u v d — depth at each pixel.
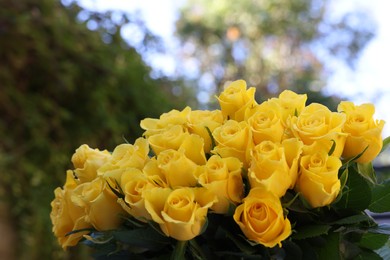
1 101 1.59
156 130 0.75
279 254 0.67
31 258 1.52
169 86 2.13
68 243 0.76
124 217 0.69
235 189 0.66
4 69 1.61
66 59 1.73
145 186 0.66
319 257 0.68
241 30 9.58
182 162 0.67
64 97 1.73
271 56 9.77
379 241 0.71
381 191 0.72
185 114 0.78
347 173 0.68
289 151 0.66
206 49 9.89
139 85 1.88
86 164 0.76
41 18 1.69
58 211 0.78
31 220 1.53
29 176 1.56
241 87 0.75
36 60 1.67
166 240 0.68
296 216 0.68
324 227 0.66
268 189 0.64
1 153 1.51
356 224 0.69
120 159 0.74
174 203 0.65
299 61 9.72
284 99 0.74
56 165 1.66
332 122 0.69
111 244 0.73
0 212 1.49
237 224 0.67
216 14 9.55
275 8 9.45
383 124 0.71
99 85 1.77
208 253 0.67
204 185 0.65
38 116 1.62
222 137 0.69
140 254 0.72
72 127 1.72
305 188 0.65
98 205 0.69
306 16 9.47
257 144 0.69
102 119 1.76
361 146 0.70
